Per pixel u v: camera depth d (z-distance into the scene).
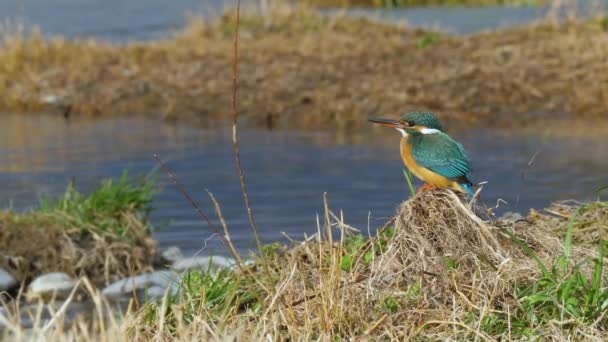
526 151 18.06
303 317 8.19
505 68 23.73
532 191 14.97
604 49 24.67
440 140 9.68
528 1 38.06
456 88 22.58
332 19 29.88
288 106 22.16
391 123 9.99
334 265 8.13
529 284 8.25
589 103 21.66
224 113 22.17
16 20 33.81
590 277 8.38
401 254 8.59
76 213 12.71
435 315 7.94
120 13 35.97
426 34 28.56
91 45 27.81
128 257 12.08
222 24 29.44
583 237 9.87
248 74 24.50
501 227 8.93
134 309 10.54
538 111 21.42
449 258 8.52
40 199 14.55
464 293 8.18
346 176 16.44
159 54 26.83
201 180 16.41
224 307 8.51
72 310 10.66
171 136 20.31
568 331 7.63
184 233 13.28
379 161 17.58
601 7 31.23
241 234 13.09
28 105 23.78
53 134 20.73
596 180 15.62
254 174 16.73
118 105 23.31
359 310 8.05
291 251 9.59
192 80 24.31
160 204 14.88
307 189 15.59
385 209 14.16
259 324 7.81
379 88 22.75
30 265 11.95
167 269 11.87
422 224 8.68
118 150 18.95
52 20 34.16
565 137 19.27
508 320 7.68
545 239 8.98
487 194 14.88
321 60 25.42
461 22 33.56
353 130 20.67
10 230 12.28
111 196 13.05
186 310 8.47
